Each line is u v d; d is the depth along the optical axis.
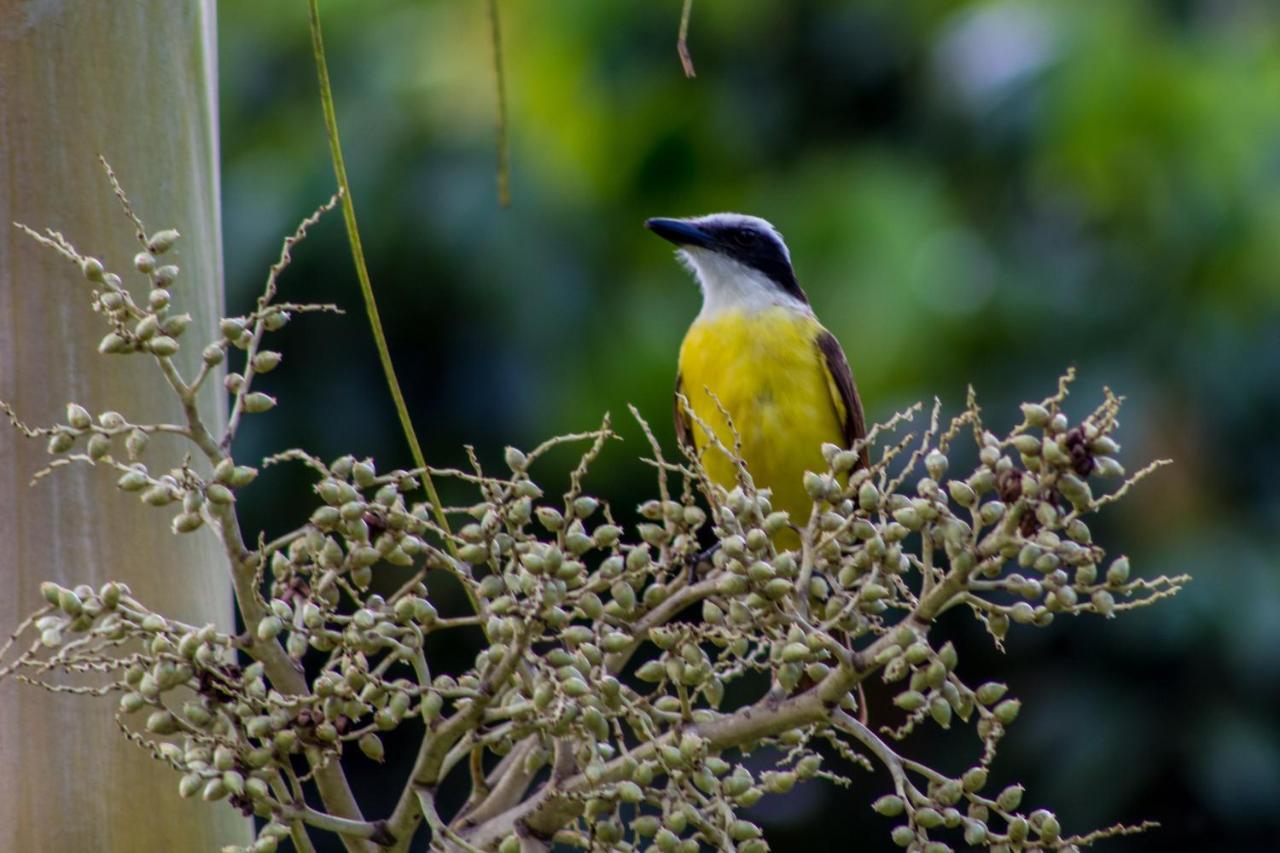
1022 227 13.46
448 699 4.39
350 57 11.95
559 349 11.61
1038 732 11.72
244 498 10.95
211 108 4.87
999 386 12.38
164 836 4.32
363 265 4.30
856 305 12.82
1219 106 12.91
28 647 4.29
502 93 5.19
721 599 4.22
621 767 3.96
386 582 10.67
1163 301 12.52
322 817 3.88
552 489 11.95
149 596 4.39
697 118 14.15
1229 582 11.41
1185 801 11.50
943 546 3.95
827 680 3.97
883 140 14.51
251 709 3.78
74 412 3.70
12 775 4.24
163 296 3.68
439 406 11.32
